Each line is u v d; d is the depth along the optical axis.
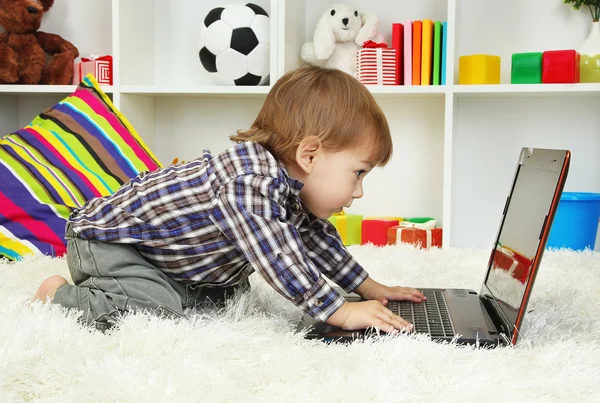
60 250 1.66
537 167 1.07
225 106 2.34
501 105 2.15
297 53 2.17
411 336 0.89
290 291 0.97
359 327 0.96
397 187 2.25
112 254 1.06
